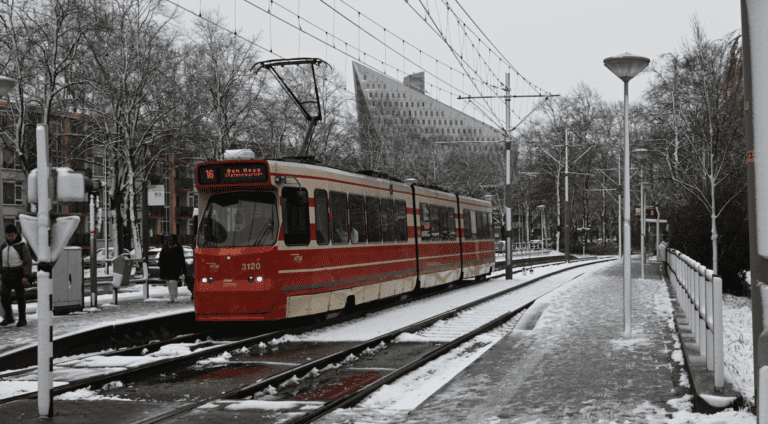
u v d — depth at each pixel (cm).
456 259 2781
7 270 1530
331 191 1744
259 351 1309
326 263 1680
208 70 3900
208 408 841
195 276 1532
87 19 3584
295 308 1545
